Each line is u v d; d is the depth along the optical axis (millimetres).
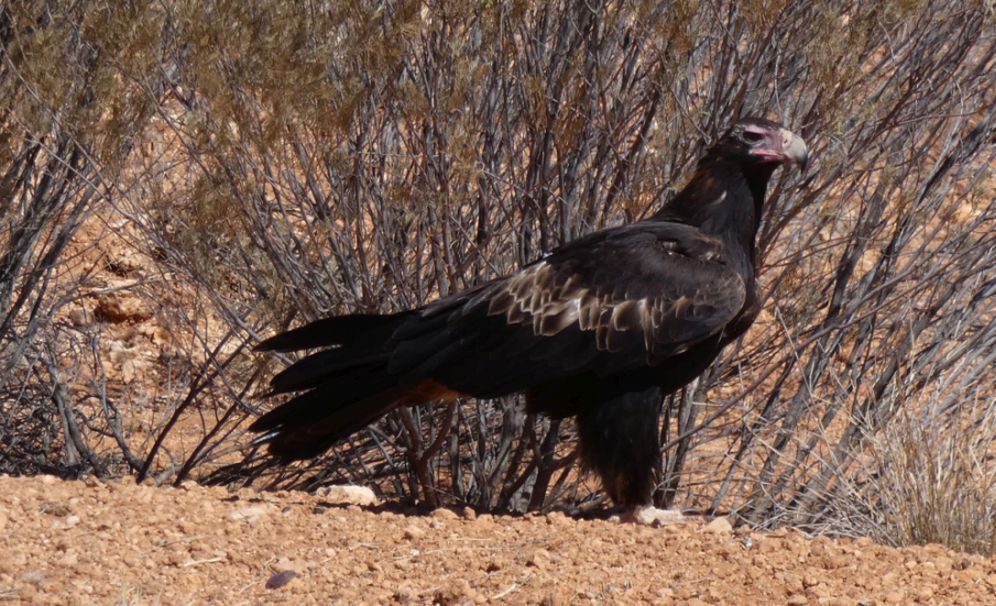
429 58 15758
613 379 14078
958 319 17734
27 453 20312
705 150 15430
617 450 14109
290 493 14719
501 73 15992
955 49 16672
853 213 19469
